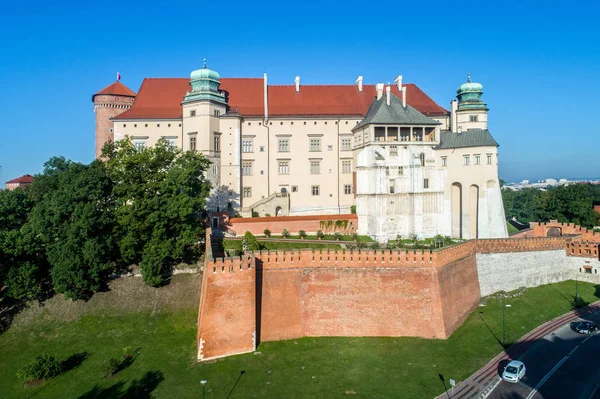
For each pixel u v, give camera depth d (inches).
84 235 2175.2
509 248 2605.8
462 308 2201.0
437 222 3102.9
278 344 1910.7
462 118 3452.3
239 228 2733.8
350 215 3004.4
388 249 2066.9
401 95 3540.8
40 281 2251.5
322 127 3388.3
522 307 2357.3
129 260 2298.2
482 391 1594.5
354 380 1643.7
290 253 1994.3
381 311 1999.3
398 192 3036.4
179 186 2310.5
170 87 3440.0
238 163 3243.1
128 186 2273.6
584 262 2812.5
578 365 1782.7
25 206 2679.6
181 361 1791.3
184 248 2391.7
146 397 1557.6
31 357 1879.9
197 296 2206.0
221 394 1561.3
